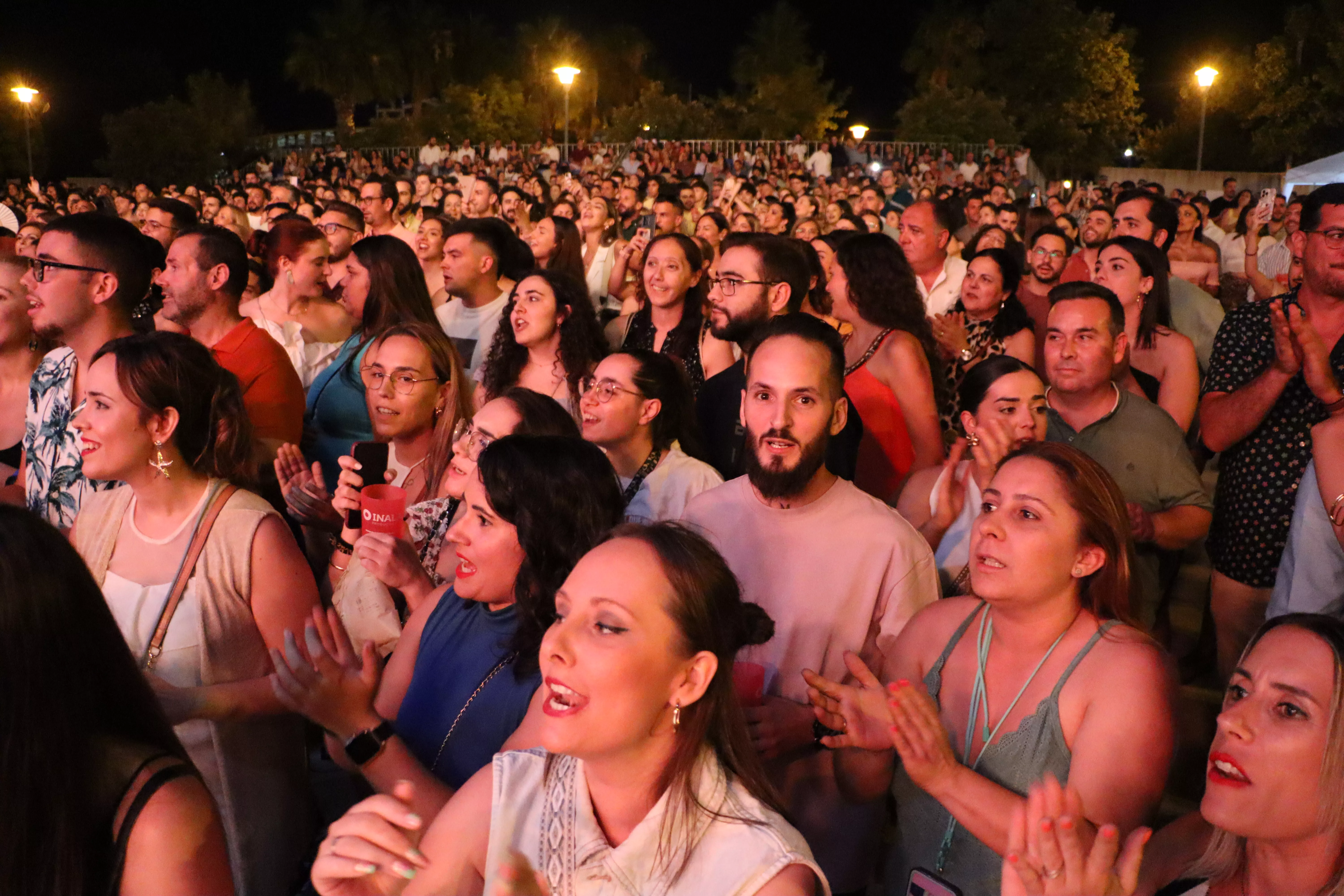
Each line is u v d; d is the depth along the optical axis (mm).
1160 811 3305
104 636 1767
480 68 51375
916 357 4242
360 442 4207
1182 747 4047
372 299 4723
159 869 1682
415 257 4875
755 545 2842
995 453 3145
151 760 1737
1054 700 2193
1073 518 2197
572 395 4547
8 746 1638
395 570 2916
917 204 6758
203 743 2611
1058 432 3793
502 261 5910
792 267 4363
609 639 1594
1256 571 3879
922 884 2119
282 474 3838
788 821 1668
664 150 37094
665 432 3557
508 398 3096
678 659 1620
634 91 54688
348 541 3246
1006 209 10406
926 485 3646
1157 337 4844
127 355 2609
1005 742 2229
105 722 1770
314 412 4750
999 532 2213
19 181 26062
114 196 22578
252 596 2686
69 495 3561
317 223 8578
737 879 1572
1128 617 2258
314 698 2150
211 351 4172
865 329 4375
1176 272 9133
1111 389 3762
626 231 11000
